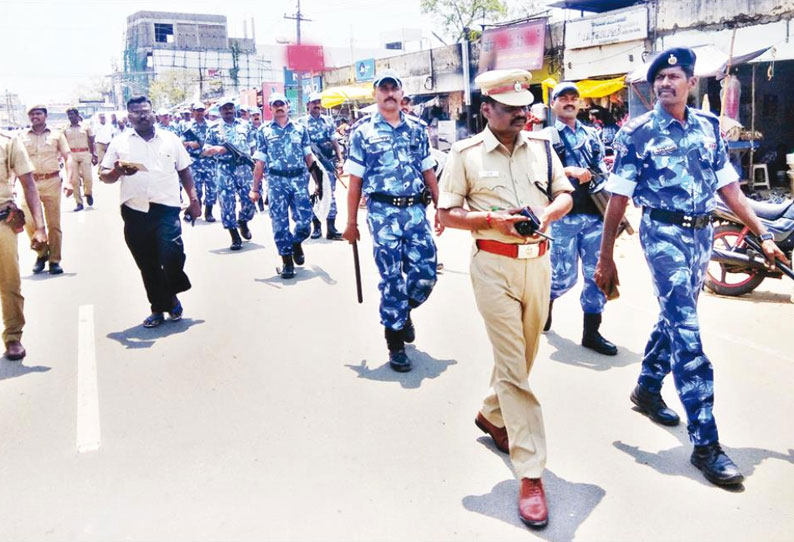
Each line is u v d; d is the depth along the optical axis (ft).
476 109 76.43
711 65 41.91
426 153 17.19
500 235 10.68
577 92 17.11
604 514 10.38
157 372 16.74
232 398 15.02
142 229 20.08
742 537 9.73
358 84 102.37
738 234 21.54
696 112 11.94
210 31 304.30
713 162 11.90
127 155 19.77
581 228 17.16
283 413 14.17
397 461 12.10
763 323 19.17
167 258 20.15
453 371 16.33
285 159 26.35
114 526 10.41
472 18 106.63
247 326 20.22
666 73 11.46
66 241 36.24
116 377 16.49
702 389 11.44
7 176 17.70
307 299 23.03
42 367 17.38
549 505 10.64
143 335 19.70
